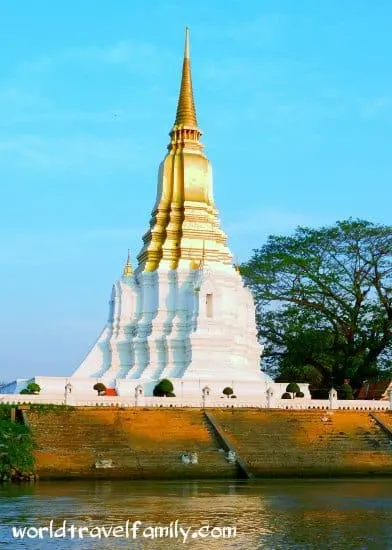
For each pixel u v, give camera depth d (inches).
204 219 4717.0
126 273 4699.8
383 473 3166.8
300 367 5007.4
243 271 5029.5
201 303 4399.6
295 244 4948.3
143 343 4441.4
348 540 1684.3
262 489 2586.1
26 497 2326.5
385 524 1873.8
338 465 3166.8
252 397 3759.8
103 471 2935.5
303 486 2704.2
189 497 2342.5
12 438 2891.2
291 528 1822.1
